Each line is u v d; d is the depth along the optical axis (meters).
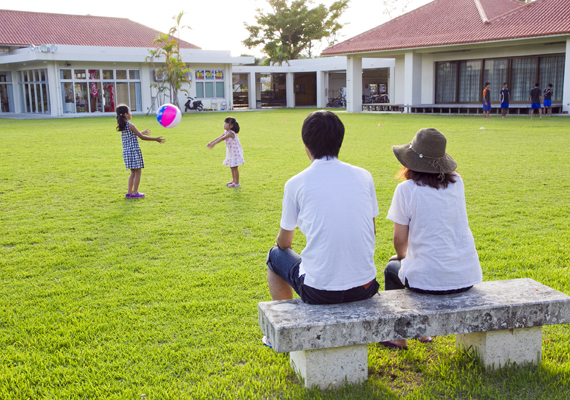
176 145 13.08
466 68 26.56
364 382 2.62
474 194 6.95
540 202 6.44
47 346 3.03
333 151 2.62
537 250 4.59
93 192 7.41
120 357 2.90
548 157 9.94
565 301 2.67
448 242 2.67
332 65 36.81
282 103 42.12
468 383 2.57
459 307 2.56
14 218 6.00
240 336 3.15
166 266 4.38
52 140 14.51
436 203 2.66
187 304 3.56
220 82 35.59
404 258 2.89
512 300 2.66
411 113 27.17
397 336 2.50
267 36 53.47
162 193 7.35
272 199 6.91
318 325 2.39
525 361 2.76
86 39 32.50
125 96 31.33
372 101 38.16
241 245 4.93
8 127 19.64
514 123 18.14
